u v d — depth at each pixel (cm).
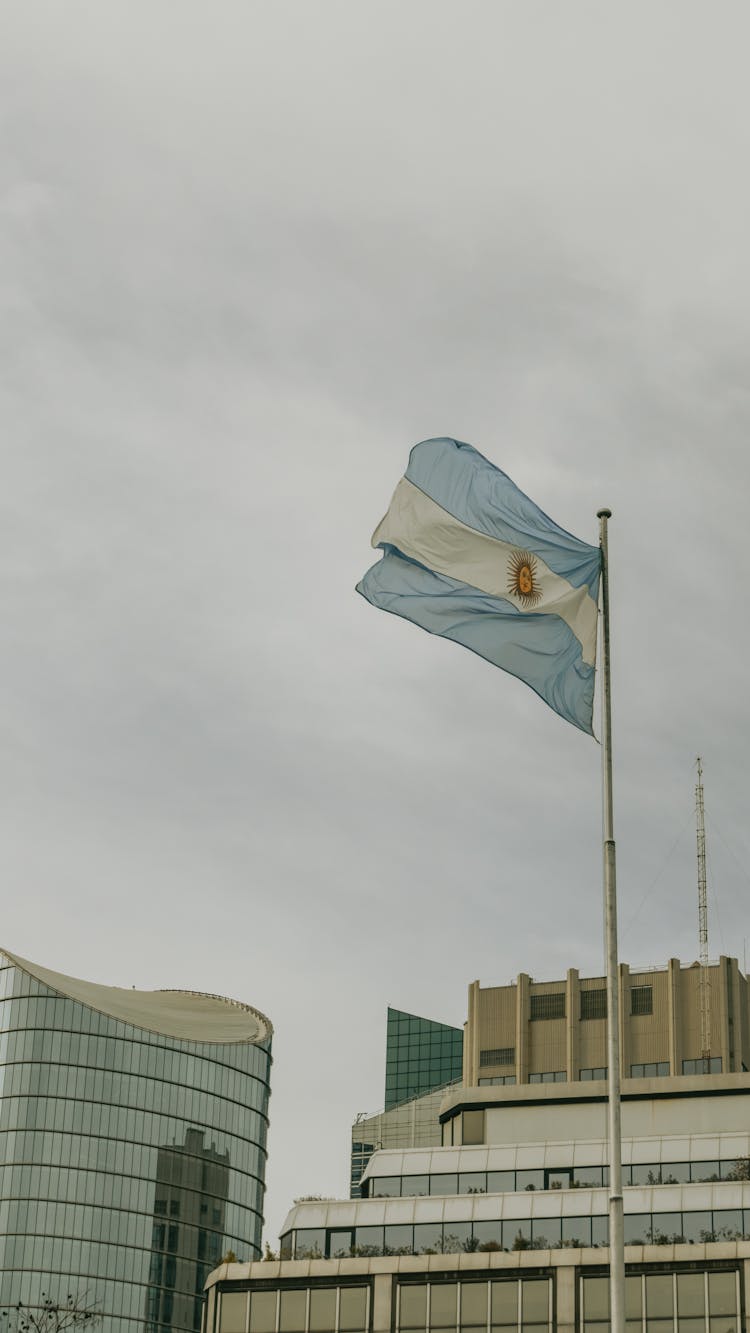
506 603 4553
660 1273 9656
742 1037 13375
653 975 13462
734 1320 9412
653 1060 13188
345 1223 10681
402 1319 9994
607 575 4538
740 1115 10825
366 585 4650
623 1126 11006
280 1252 10725
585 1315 9656
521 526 4597
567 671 4509
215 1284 10481
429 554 4619
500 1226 10381
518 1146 10919
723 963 13375
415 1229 10519
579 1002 13562
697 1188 10112
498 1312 9844
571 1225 10250
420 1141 18212
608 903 4194
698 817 14912
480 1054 13562
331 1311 10150
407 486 4672
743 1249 9569
